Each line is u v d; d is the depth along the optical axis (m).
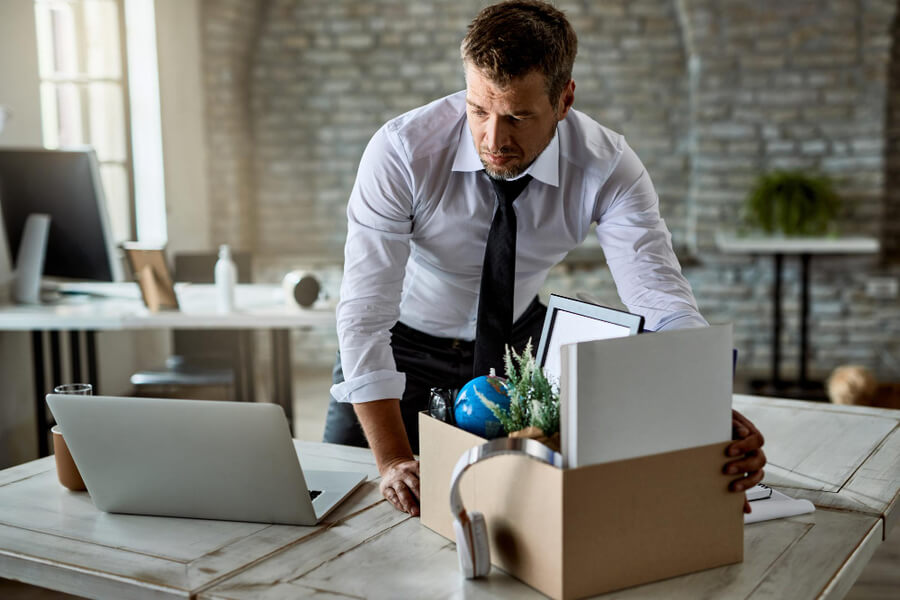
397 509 1.43
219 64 5.66
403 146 1.69
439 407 1.32
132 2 5.06
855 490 1.51
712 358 1.16
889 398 4.82
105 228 3.31
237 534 1.34
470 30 1.37
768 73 5.62
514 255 1.75
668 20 5.85
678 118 5.93
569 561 1.10
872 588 2.76
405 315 2.07
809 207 5.30
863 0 5.42
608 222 1.79
